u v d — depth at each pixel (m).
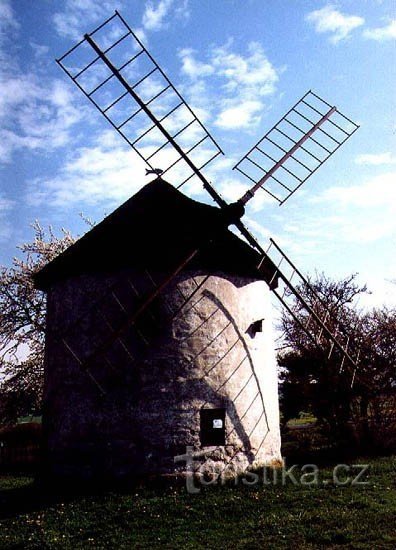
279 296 10.91
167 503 8.20
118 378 9.70
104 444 9.47
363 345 14.36
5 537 7.21
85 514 7.97
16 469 18.58
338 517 7.11
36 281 11.65
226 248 10.74
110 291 10.12
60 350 10.56
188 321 10.00
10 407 21.06
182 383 9.68
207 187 10.62
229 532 6.87
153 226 10.50
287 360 15.40
